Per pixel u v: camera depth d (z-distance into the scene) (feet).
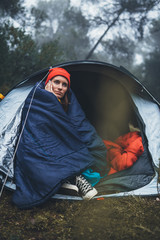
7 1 25.08
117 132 13.65
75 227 6.19
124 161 8.96
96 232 5.93
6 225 6.27
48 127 8.17
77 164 7.81
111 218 6.55
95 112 14.71
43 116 8.27
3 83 18.40
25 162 7.72
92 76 13.02
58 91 9.09
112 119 13.98
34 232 6.06
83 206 7.18
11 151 8.43
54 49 21.20
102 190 8.08
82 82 13.66
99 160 8.81
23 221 6.50
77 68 10.96
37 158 7.70
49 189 7.18
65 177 7.35
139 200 7.52
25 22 27.09
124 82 11.28
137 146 9.15
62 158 7.79
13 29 19.51
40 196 7.20
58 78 9.16
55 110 8.43
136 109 10.52
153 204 7.48
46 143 7.93
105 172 9.16
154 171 8.72
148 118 10.61
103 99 13.89
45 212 6.97
